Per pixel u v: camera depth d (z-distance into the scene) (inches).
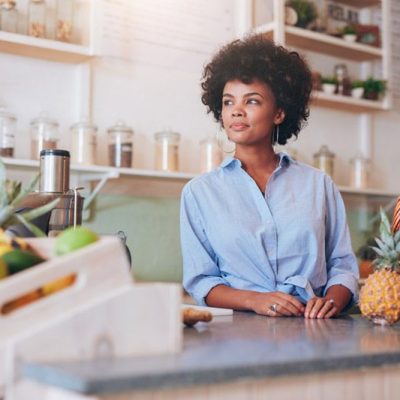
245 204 77.9
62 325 36.4
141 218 125.2
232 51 81.5
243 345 45.1
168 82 128.3
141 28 125.0
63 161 68.2
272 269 76.7
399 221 68.6
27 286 36.2
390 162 163.2
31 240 45.1
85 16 113.7
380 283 60.8
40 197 61.8
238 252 76.5
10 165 103.6
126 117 123.3
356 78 157.9
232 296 73.4
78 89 117.5
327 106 149.0
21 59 112.5
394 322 60.9
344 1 153.9
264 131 79.7
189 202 78.9
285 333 53.6
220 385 36.9
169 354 39.5
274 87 80.4
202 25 132.5
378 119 161.3
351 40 146.6
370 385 42.9
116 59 122.1
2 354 35.7
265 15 139.4
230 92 80.3
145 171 115.3
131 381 33.0
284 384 39.2
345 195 151.4
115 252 38.4
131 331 38.5
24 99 112.7
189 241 78.2
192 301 110.0
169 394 35.3
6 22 106.6
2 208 48.5
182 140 130.0
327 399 41.0
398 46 159.8
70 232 40.9
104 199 120.7
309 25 140.3
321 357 40.1
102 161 120.2
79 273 37.5
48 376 33.9
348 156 156.0
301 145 147.0
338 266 80.8
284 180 79.8
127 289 38.4
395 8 159.6
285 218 77.4
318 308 69.2
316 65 149.8
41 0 108.5
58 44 108.3
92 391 31.9
